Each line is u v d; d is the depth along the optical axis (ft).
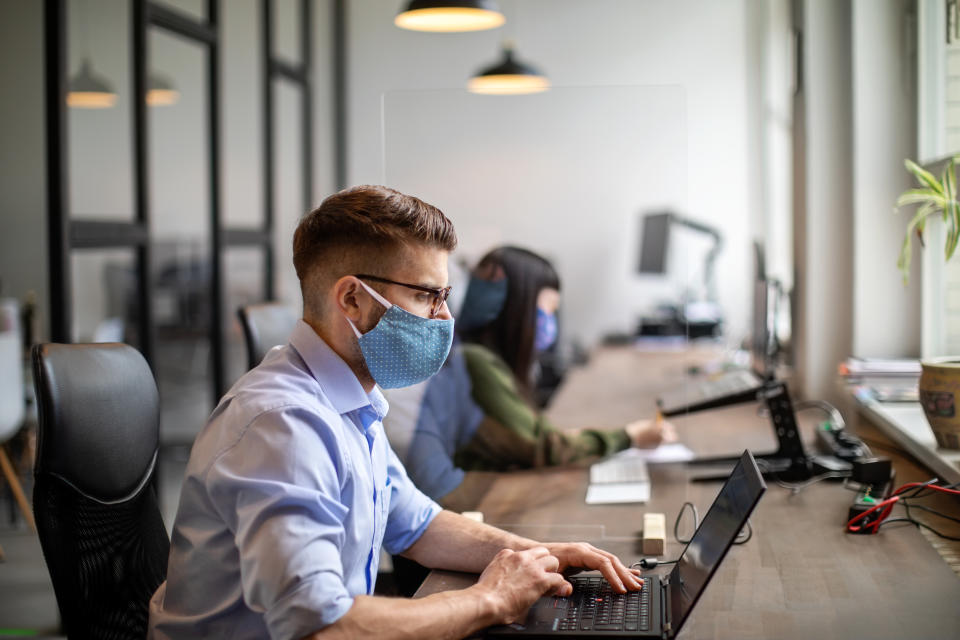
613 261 18.52
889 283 9.56
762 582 5.03
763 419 10.08
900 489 5.96
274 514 3.93
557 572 4.81
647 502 6.70
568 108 7.61
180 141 16.53
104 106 12.55
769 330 9.25
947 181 7.14
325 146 20.74
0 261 13.66
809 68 9.96
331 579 3.90
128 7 13.12
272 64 17.97
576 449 7.75
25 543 12.78
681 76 19.40
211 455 4.21
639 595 4.70
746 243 19.13
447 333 4.65
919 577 5.05
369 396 4.81
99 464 4.70
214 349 15.93
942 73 8.80
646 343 17.85
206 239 17.33
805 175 10.07
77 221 11.62
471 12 12.89
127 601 4.79
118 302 14.61
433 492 7.07
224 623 4.28
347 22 20.66
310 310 4.63
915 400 8.41
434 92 7.47
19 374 13.39
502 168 7.64
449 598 4.21
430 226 4.52
